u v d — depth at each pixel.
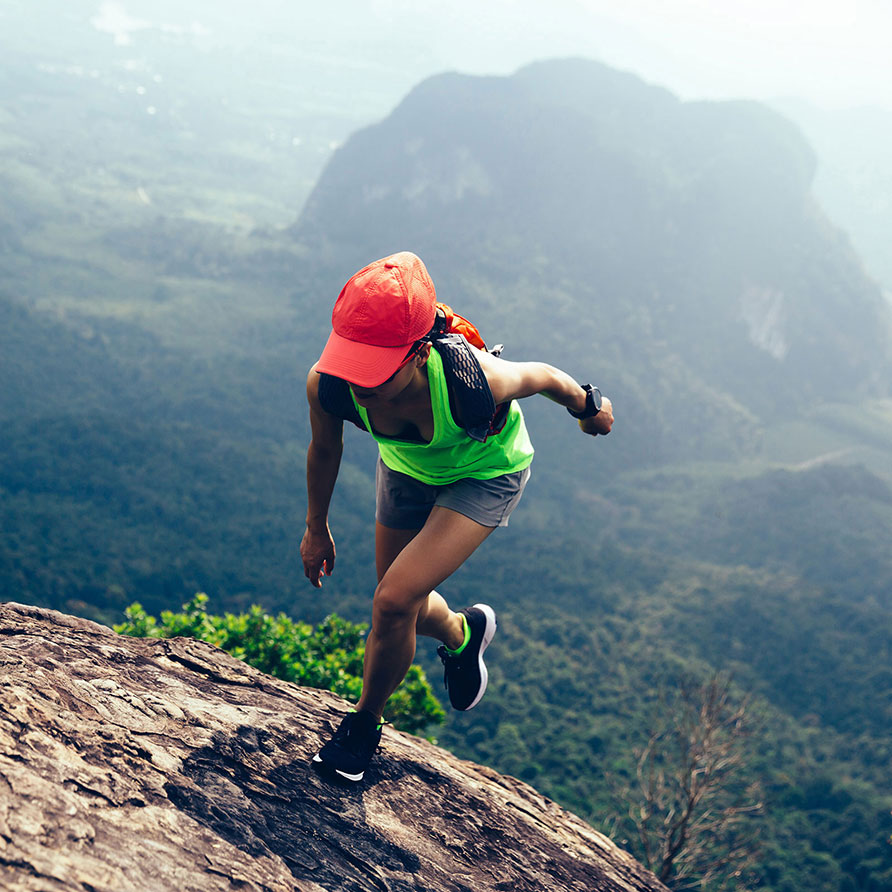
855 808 48.31
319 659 10.42
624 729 58.47
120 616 71.00
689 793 14.51
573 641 76.06
